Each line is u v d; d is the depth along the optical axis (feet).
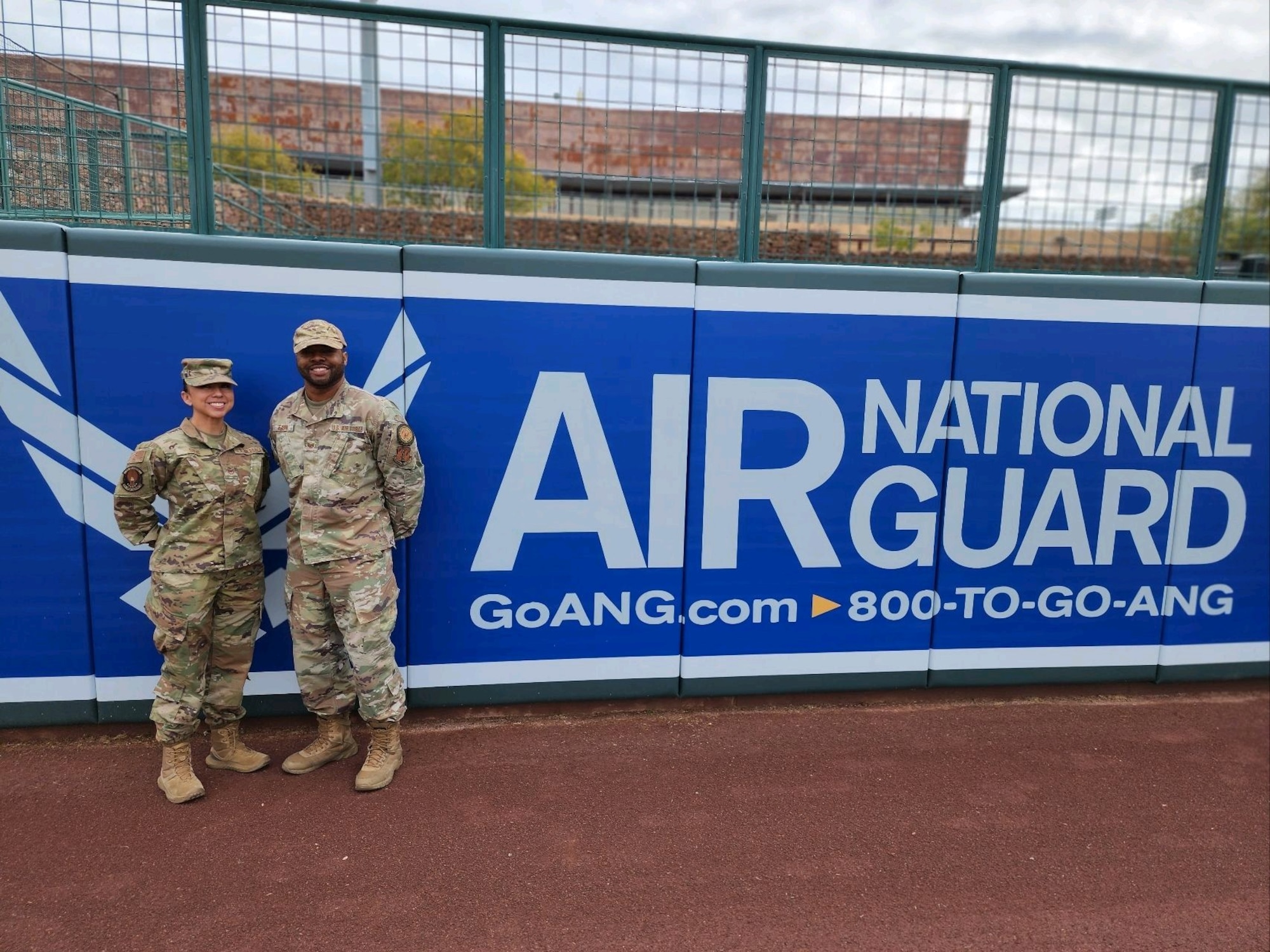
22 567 11.01
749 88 12.88
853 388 12.59
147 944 7.92
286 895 8.63
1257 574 14.03
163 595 9.67
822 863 9.39
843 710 13.29
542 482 12.08
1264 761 11.99
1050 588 13.55
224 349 11.04
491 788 10.70
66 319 10.67
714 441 12.39
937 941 8.24
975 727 12.79
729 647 12.92
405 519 10.64
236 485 9.90
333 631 10.63
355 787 10.53
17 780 10.59
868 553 13.01
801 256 15.47
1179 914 8.74
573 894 8.76
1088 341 12.97
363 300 11.29
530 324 11.73
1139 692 14.20
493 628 12.28
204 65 11.37
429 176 22.80
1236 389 13.46
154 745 11.50
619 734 12.24
